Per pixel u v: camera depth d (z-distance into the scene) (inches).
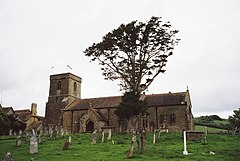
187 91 2453.2
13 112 3260.3
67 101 2741.1
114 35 1797.5
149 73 1884.8
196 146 1169.4
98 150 1098.7
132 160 855.1
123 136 1626.5
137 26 1780.3
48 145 1299.2
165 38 1818.4
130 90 1916.8
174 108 2305.6
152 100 2434.8
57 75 2888.8
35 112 3348.9
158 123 2311.8
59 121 2655.0
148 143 1305.4
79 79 2987.2
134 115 1856.5
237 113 2338.8
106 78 1950.1
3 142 1508.4
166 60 1859.0
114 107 2464.3
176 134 1625.2
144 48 1843.0
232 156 927.0
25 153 1071.0
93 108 2519.7
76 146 1227.2
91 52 1884.8
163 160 845.2
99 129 2330.2
